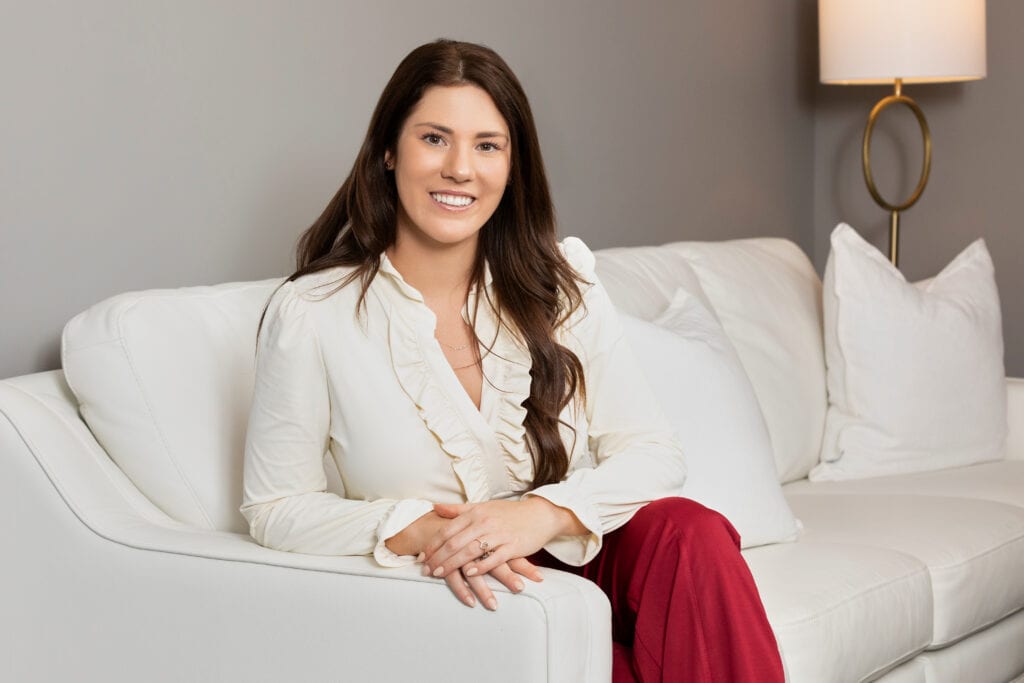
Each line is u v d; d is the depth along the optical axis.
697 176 4.32
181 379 2.13
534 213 2.01
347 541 1.81
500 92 1.91
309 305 1.89
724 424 2.61
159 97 2.58
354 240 1.99
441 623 1.71
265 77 2.81
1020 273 4.59
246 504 1.90
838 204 4.95
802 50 4.88
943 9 3.96
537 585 1.69
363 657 1.76
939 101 4.70
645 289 3.03
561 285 2.02
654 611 1.87
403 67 1.92
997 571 2.68
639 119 4.03
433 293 2.00
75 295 2.46
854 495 3.06
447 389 1.92
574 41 3.73
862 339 3.30
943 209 4.73
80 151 2.45
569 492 1.85
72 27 2.42
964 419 3.35
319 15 2.92
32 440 1.98
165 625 1.89
